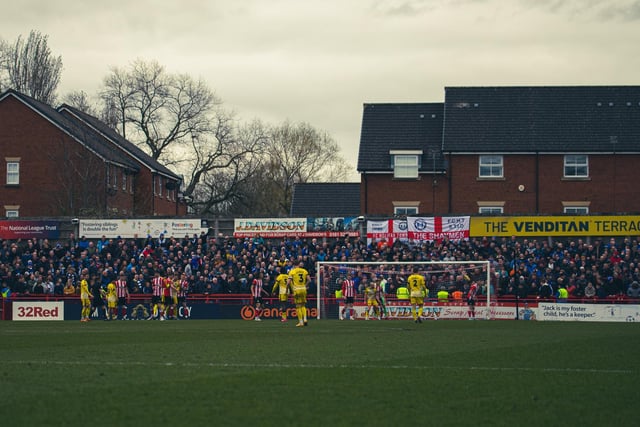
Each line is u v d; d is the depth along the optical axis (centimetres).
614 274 5322
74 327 4416
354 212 8925
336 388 1927
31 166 8706
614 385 2023
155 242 6381
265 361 2431
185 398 1784
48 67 11906
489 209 7694
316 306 5591
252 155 11906
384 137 8081
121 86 11706
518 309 5319
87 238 6675
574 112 7994
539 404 1769
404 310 5431
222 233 6625
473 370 2258
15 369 2250
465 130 7862
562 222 6297
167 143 11694
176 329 4069
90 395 1817
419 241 6388
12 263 6088
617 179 7644
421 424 1562
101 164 8738
